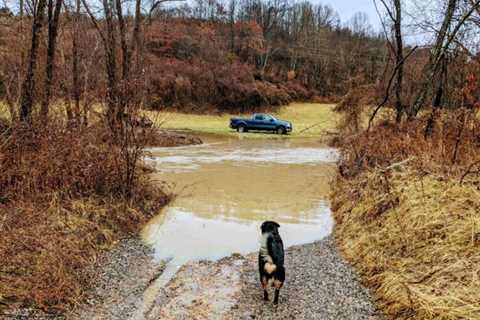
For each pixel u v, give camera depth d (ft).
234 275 21.79
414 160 30.42
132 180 31.86
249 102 162.61
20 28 44.42
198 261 23.72
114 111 32.50
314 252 25.21
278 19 281.95
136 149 31.83
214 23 236.84
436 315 15.49
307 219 32.60
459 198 22.74
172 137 84.02
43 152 27.63
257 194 40.98
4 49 43.19
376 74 188.65
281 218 32.81
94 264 22.13
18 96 33.91
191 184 44.65
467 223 19.99
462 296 15.72
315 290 19.94
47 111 34.45
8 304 16.67
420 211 22.93
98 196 29.48
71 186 28.37
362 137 39.88
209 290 19.97
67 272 19.98
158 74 147.54
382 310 17.76
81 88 51.39
